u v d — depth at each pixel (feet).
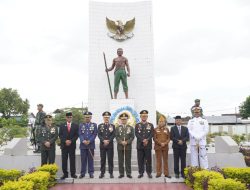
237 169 32.07
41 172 31.91
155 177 37.24
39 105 49.24
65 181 36.29
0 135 84.48
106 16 58.59
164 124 38.06
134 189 32.50
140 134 37.24
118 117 50.85
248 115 168.45
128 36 57.82
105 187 33.68
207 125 38.96
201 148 38.34
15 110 191.52
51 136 37.96
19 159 42.80
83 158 37.68
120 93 56.44
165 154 37.65
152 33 57.88
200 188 29.58
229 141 43.98
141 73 57.16
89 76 56.75
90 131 38.06
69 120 38.24
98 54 57.36
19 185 24.81
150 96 56.39
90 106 55.98
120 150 37.09
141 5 58.80
